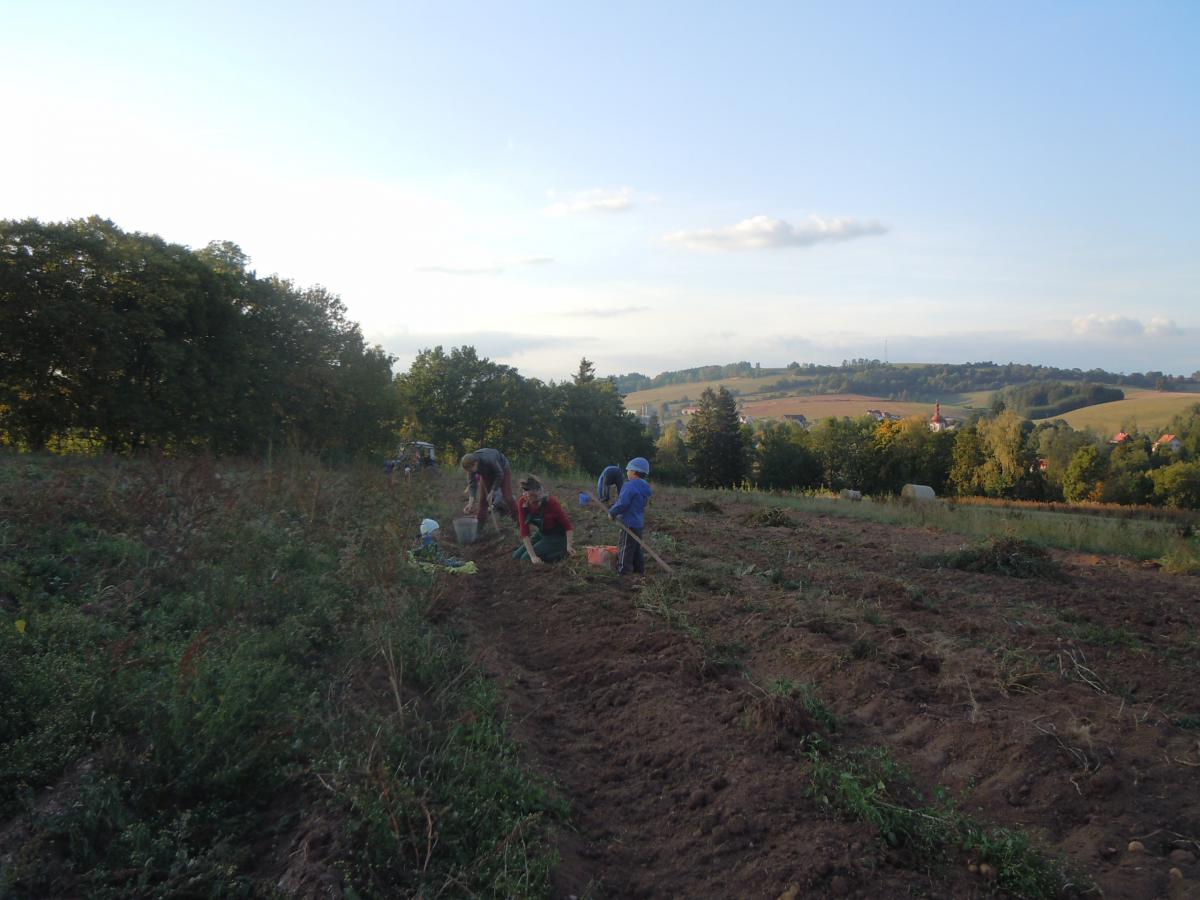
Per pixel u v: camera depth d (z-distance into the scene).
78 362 20.81
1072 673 6.09
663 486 29.95
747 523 15.88
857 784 4.19
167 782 4.07
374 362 32.81
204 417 24.17
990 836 3.93
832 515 19.22
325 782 3.99
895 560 11.47
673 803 4.48
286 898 3.36
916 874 3.68
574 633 7.31
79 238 21.08
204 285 24.48
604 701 5.83
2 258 19.89
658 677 6.09
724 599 8.21
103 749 4.11
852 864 3.70
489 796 4.21
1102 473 55.72
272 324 28.12
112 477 10.16
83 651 5.01
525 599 8.53
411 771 4.32
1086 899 3.54
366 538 8.62
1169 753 4.68
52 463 13.39
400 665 5.64
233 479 12.28
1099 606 8.66
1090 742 4.77
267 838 3.89
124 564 6.93
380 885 3.45
